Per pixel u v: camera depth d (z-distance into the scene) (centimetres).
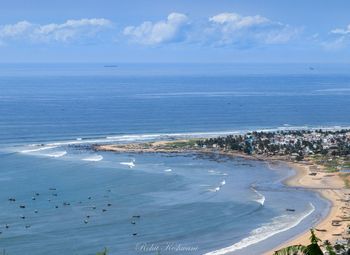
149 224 13962
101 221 14112
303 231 13488
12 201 15938
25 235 12925
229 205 15875
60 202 15925
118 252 11912
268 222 14300
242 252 11981
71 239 12719
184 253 11900
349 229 13438
